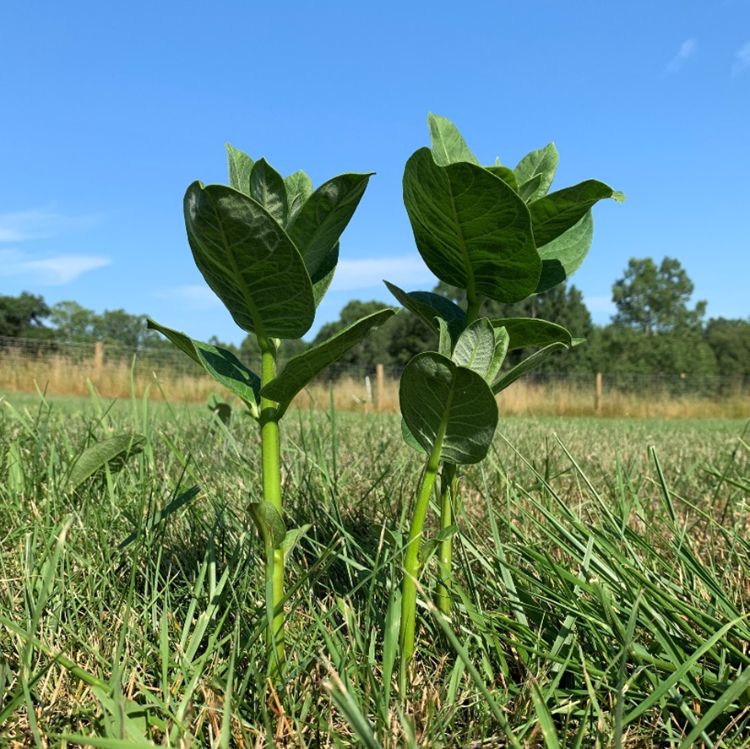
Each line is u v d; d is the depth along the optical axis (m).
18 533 1.85
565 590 1.38
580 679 1.23
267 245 1.00
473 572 1.69
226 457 2.88
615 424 9.26
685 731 1.13
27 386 13.10
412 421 1.16
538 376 20.66
